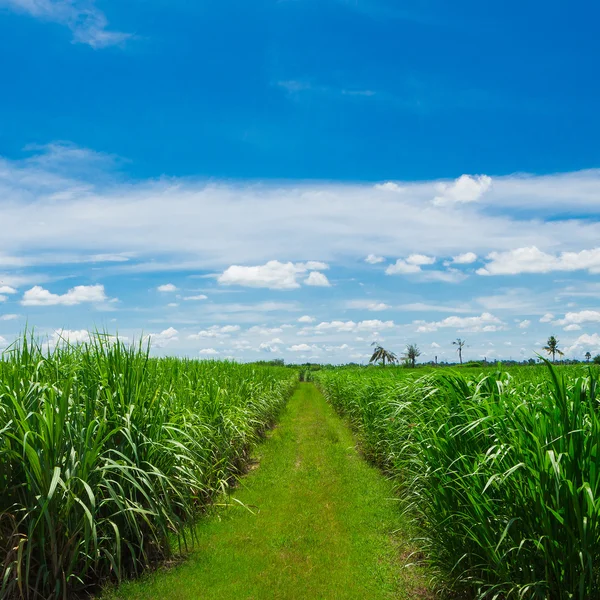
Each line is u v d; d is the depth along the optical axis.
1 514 4.45
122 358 6.27
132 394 5.96
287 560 6.14
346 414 17.67
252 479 9.99
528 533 3.90
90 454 4.83
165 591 5.17
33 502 4.68
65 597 4.55
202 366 12.66
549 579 3.79
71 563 4.64
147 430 5.90
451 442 4.97
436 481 5.19
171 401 7.69
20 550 4.33
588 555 3.38
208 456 8.52
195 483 6.65
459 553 4.77
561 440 3.80
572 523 3.65
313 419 19.19
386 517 7.61
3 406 4.86
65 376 5.80
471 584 4.48
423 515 5.78
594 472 3.65
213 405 9.50
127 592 5.04
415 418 6.94
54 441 4.74
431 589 5.19
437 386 5.94
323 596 5.24
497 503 4.32
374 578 5.62
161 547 5.98
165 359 10.94
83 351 6.39
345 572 5.80
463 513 4.58
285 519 7.61
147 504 5.66
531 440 3.97
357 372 19.16
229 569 5.84
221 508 8.05
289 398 28.42
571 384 4.82
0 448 4.74
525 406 4.27
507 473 3.76
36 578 4.66
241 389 13.45
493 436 4.71
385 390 10.48
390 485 9.28
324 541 6.75
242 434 10.32
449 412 5.34
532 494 3.86
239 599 5.15
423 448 5.67
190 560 5.99
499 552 4.12
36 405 4.97
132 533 5.55
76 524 4.75
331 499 8.62
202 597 5.14
